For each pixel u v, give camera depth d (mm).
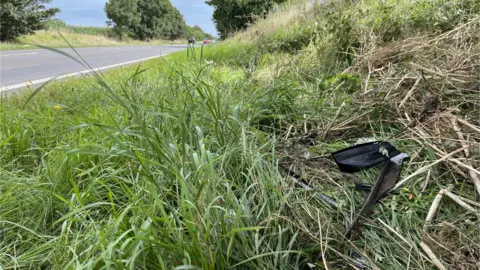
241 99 2463
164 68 4605
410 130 1802
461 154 1542
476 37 2598
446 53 2496
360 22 3943
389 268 1090
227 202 1190
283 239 1190
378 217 1280
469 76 2045
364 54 3266
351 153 1411
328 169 1694
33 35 26328
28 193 1573
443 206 1334
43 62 11109
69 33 31781
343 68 3523
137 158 1301
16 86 5750
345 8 4566
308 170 1699
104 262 939
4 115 2598
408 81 2309
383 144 1390
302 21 6949
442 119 1823
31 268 1204
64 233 1274
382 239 1204
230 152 1512
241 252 1068
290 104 2445
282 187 1396
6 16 23422
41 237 1301
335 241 1203
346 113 2199
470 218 1243
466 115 1820
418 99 2131
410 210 1301
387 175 1306
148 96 2441
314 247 1184
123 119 2105
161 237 1062
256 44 6758
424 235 1172
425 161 1536
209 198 1141
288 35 6004
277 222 1205
